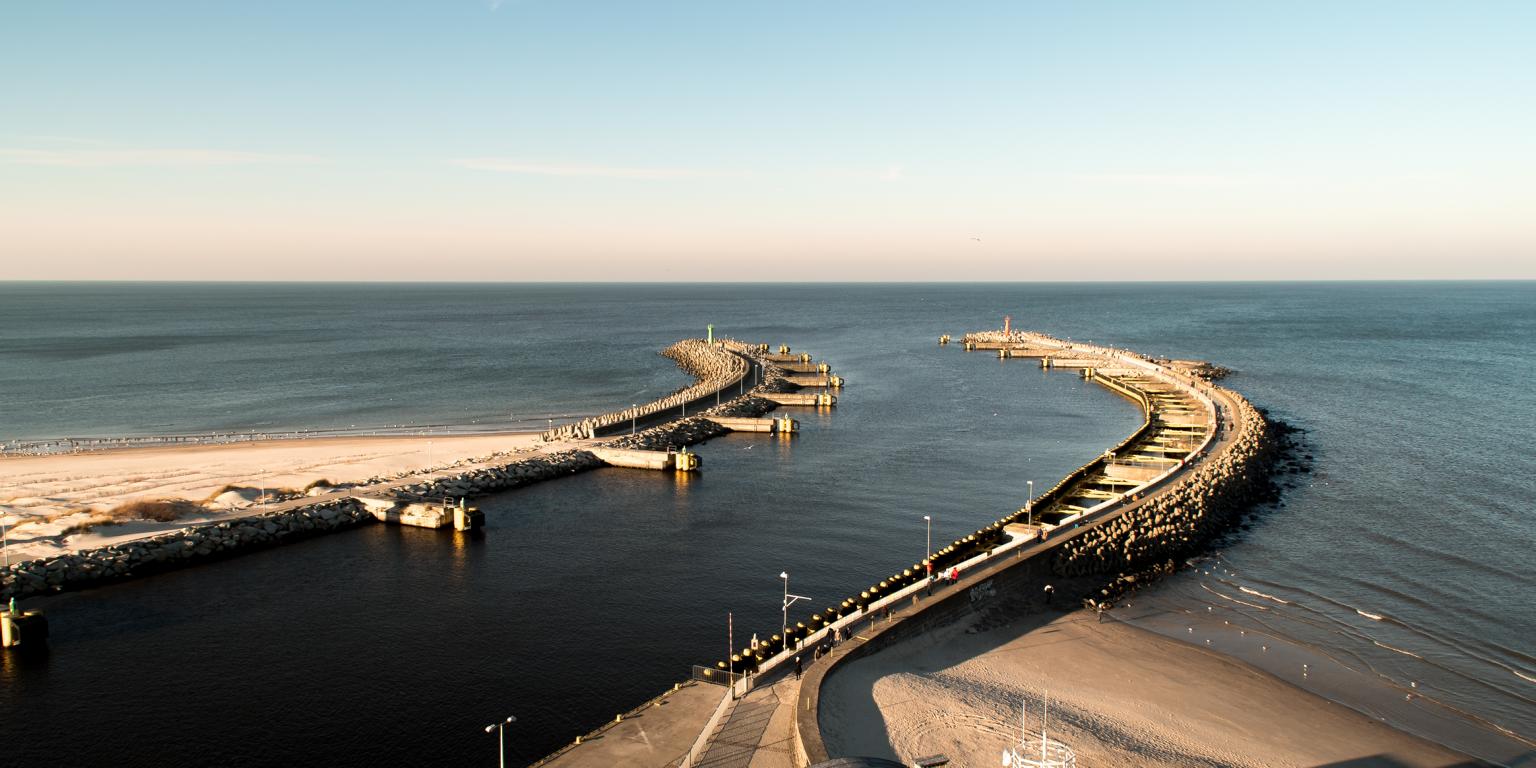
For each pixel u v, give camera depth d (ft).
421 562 247.50
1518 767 145.28
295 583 231.30
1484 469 348.38
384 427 455.22
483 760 151.53
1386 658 184.65
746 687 157.99
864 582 231.30
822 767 106.83
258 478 329.72
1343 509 293.02
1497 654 186.70
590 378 654.94
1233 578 230.48
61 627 202.69
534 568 242.37
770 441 422.82
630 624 205.16
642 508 302.25
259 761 150.82
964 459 378.73
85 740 156.35
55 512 276.21
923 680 166.61
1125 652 186.19
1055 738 147.02
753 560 248.11
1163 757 143.43
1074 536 237.45
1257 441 366.63
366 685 176.35
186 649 191.72
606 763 136.67
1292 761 145.18
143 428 450.71
